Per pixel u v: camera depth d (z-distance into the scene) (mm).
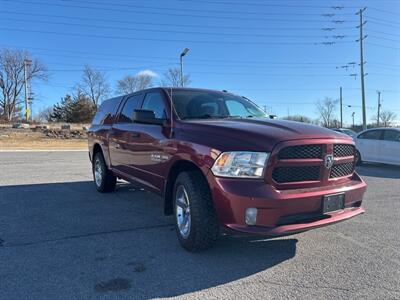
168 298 3449
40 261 4266
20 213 6352
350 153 4609
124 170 6625
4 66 78750
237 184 3895
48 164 14234
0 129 39594
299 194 3912
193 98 5539
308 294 3502
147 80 74562
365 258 4371
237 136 4117
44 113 95875
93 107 78688
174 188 4777
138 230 5410
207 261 4270
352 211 4426
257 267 4113
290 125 4438
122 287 3652
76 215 6227
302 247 4719
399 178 10844
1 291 3561
